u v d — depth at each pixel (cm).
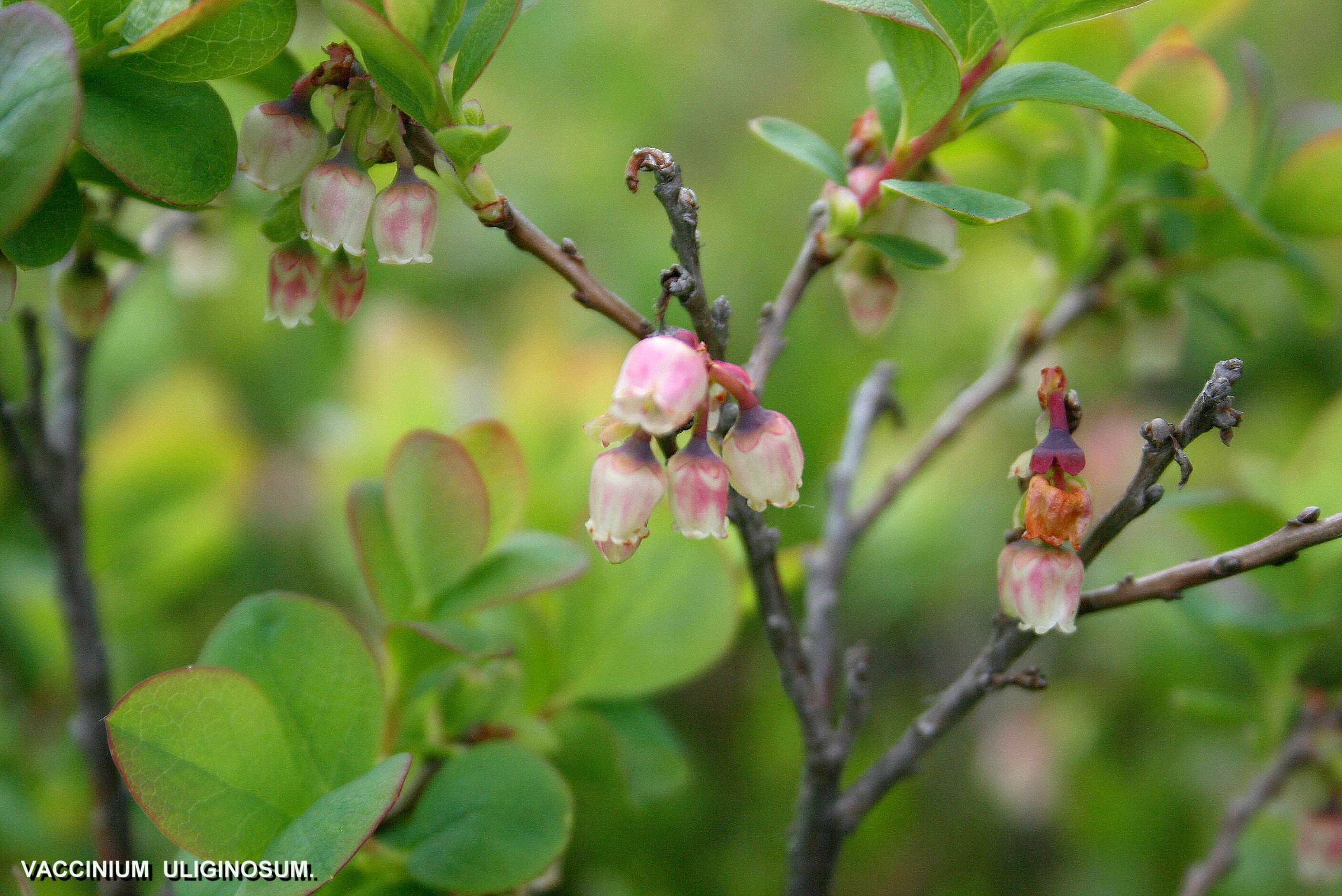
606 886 32
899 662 41
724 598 24
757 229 48
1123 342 27
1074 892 36
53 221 21
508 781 23
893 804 37
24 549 33
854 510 36
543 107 52
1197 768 35
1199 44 26
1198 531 26
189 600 37
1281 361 43
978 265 44
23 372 35
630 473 21
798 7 53
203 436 30
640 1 55
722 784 37
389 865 23
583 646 24
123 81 21
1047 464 21
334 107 22
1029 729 38
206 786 22
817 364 41
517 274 48
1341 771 26
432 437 23
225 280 27
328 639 22
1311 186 25
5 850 27
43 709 30
